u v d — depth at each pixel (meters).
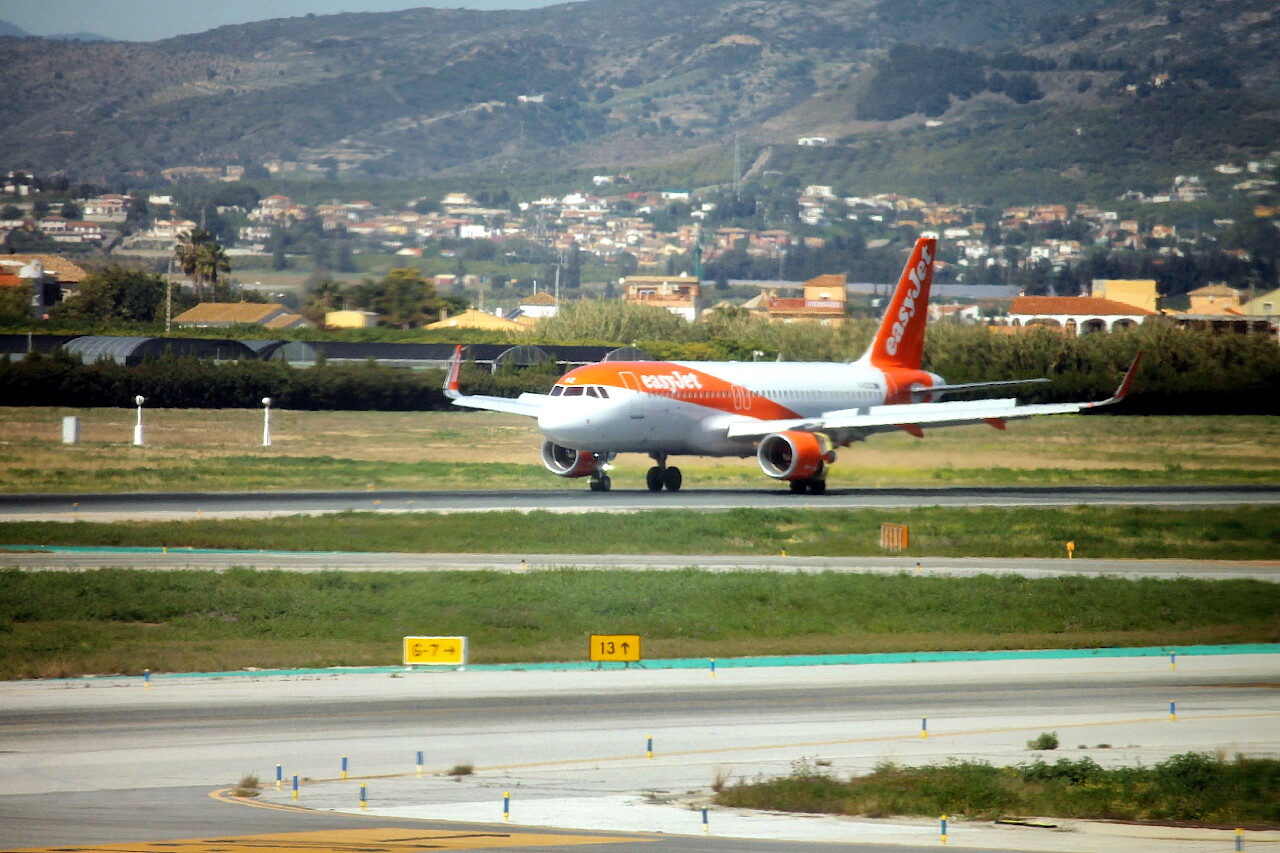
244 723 101.25
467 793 84.94
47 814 78.88
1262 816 82.44
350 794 84.44
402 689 113.38
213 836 74.19
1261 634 143.38
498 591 153.88
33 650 127.69
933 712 107.38
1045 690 115.62
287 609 146.62
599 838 75.19
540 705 107.88
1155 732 102.31
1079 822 81.62
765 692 113.62
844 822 80.56
